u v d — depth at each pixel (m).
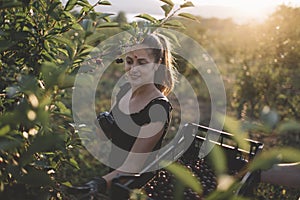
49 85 0.91
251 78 5.03
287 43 4.84
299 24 4.82
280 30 4.94
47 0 1.64
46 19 1.63
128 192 1.05
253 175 1.35
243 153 2.01
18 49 1.55
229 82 5.50
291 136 3.55
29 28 1.61
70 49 1.56
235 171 1.98
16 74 1.49
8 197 0.99
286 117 4.40
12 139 0.95
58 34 1.69
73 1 1.63
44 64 0.92
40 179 0.95
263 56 5.12
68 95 2.08
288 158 0.59
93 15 1.62
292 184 1.80
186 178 0.62
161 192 1.65
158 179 1.75
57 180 1.39
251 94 5.01
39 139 0.83
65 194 1.19
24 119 0.80
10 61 1.54
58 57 1.92
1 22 1.55
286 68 4.75
